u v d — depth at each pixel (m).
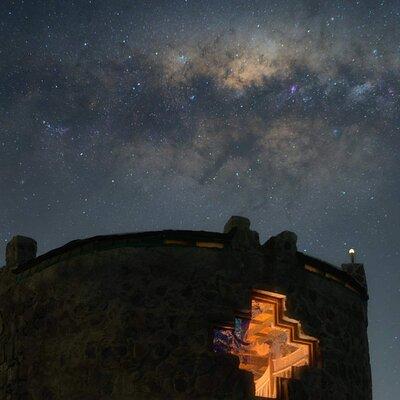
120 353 10.87
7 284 12.91
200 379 10.77
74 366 11.07
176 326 11.07
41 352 11.59
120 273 11.47
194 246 11.68
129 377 10.71
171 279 11.38
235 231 11.86
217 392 10.75
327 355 11.98
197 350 10.95
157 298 11.24
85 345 11.12
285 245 12.15
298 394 11.31
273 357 14.20
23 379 11.67
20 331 12.16
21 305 12.38
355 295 13.25
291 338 11.91
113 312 11.19
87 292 11.50
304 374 11.54
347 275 12.88
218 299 11.34
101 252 11.71
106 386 10.73
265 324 13.48
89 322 11.27
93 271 11.62
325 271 12.59
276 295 11.82
